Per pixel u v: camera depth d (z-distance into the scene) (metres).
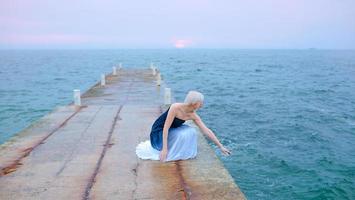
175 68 80.06
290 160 13.04
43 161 5.86
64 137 7.45
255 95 33.28
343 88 41.50
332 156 13.72
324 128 18.72
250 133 17.16
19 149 6.56
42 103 28.47
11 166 5.62
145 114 10.09
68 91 37.22
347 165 12.66
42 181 4.99
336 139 16.42
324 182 10.93
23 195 4.52
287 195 10.00
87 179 5.06
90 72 68.50
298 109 25.12
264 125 19.14
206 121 20.02
